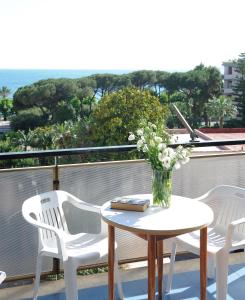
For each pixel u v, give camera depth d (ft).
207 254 8.84
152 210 8.73
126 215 8.43
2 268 10.25
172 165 8.71
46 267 10.69
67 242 9.52
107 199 10.84
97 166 10.66
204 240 8.32
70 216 10.51
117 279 9.61
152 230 7.63
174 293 9.96
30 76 489.26
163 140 8.92
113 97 68.03
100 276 10.81
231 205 10.34
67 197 10.09
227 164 11.73
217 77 149.79
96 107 70.03
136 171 11.00
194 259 11.79
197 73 146.92
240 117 140.77
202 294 8.47
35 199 9.45
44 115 135.85
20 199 10.14
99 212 9.86
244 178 11.93
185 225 7.82
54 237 9.81
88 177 10.63
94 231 10.75
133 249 11.37
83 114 136.36
